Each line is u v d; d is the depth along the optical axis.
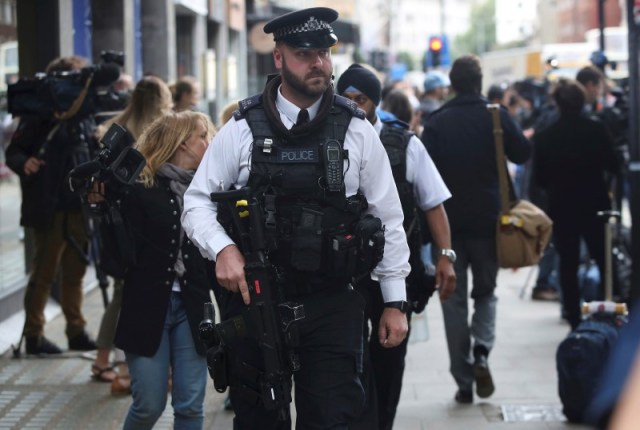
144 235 5.25
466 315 7.49
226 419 7.22
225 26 27.66
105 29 14.56
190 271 5.25
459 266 7.43
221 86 24.67
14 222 10.76
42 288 8.80
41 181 8.38
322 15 4.17
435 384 8.34
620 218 8.84
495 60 37.31
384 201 4.32
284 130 4.15
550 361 9.08
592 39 30.64
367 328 5.38
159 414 5.29
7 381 8.09
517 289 13.48
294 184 4.12
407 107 8.87
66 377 8.20
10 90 8.25
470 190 7.30
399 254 4.38
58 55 11.43
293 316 4.07
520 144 7.41
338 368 4.19
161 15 18.06
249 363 4.20
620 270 9.47
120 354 7.68
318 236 4.09
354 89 5.92
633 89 8.41
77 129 8.38
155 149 5.38
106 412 7.30
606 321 7.12
